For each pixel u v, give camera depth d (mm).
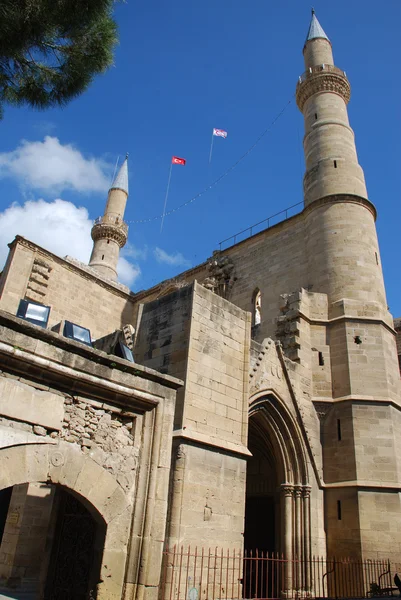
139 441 9000
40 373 7727
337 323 22797
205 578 12602
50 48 10031
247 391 16250
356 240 24719
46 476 7426
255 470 21875
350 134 29312
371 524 18266
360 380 21219
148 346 16266
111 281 35594
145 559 8141
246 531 21359
